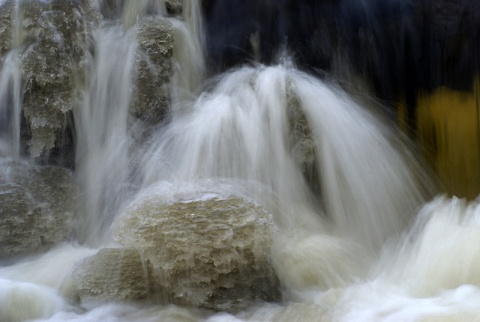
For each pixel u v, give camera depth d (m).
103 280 4.93
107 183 7.04
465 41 6.87
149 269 4.88
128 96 7.22
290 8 7.77
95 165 7.12
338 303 4.68
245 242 4.77
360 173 6.73
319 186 6.59
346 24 7.55
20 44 6.74
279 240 5.39
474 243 5.04
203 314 4.73
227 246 4.73
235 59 7.92
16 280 5.46
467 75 6.84
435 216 5.77
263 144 6.44
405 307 4.42
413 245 5.68
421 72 7.16
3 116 6.86
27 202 6.23
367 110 7.29
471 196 6.73
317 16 7.67
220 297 4.78
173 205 4.84
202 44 7.96
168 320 4.56
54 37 6.71
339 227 6.51
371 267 5.59
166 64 7.38
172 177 6.61
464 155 6.82
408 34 7.25
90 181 7.08
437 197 6.54
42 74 6.62
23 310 4.84
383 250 5.97
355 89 7.41
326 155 6.63
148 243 4.76
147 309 4.82
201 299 4.75
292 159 6.49
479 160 6.71
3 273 5.74
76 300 5.04
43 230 6.27
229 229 4.73
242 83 7.12
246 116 6.59
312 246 5.57
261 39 7.86
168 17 7.91
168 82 7.37
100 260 5.09
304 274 5.28
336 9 7.59
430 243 5.39
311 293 5.11
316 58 7.62
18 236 6.12
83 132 7.12
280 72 6.93
